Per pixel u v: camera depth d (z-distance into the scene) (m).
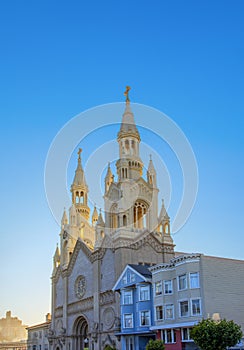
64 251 108.44
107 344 78.94
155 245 86.69
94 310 85.94
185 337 57.75
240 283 59.84
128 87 92.38
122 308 71.19
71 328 97.12
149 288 66.69
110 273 83.88
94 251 90.56
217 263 59.50
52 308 109.62
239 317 57.91
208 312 56.25
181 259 60.56
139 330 66.25
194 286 58.31
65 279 103.81
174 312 60.66
